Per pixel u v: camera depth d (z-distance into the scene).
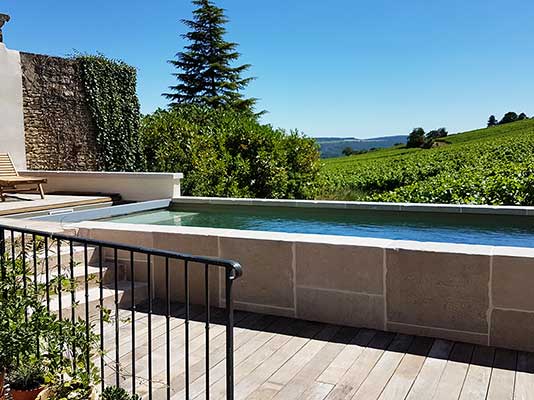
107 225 5.01
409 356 3.30
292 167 12.75
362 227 6.89
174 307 4.39
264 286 4.19
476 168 14.82
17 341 2.36
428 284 3.61
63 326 2.46
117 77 12.68
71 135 11.88
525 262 3.32
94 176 9.76
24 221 5.48
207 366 2.16
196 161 11.54
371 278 3.79
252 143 12.22
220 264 2.03
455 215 6.91
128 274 4.79
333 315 3.95
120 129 12.73
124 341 3.57
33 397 2.27
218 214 8.34
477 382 2.91
